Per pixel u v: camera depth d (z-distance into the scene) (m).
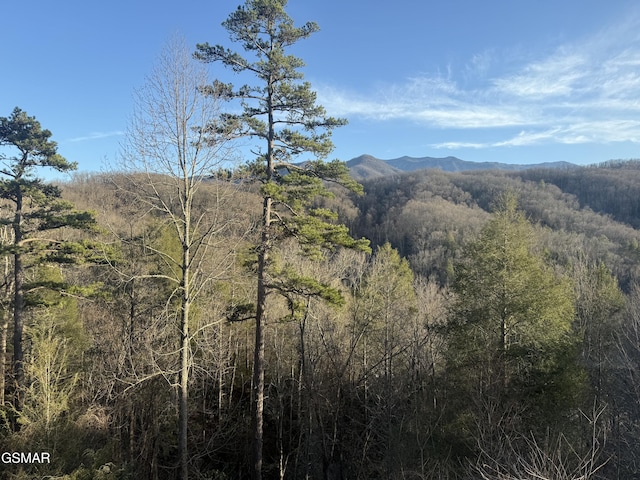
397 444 14.15
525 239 15.70
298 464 18.38
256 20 12.40
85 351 18.17
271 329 22.72
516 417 12.22
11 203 16.06
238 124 12.15
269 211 12.76
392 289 21.75
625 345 17.66
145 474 15.20
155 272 16.28
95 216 15.00
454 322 15.85
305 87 12.70
